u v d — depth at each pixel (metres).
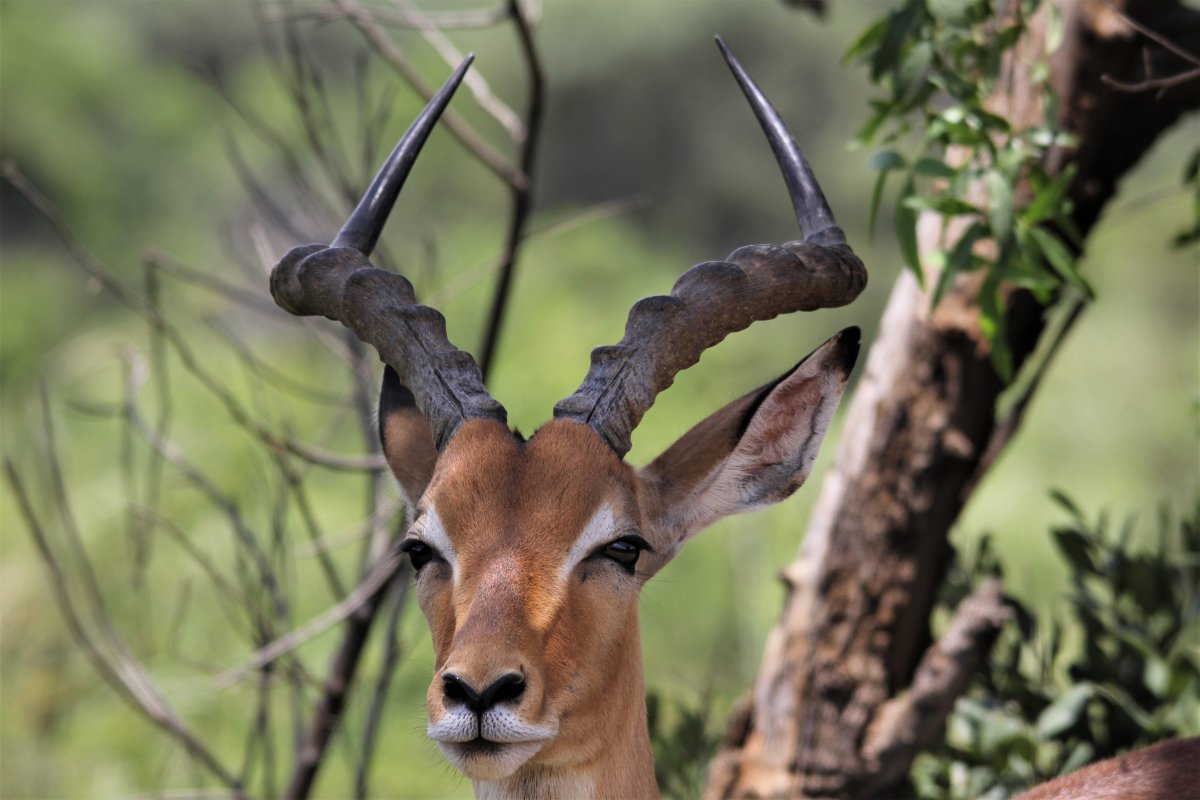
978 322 8.96
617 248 25.19
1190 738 7.14
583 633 6.08
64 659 13.57
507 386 19.02
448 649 6.08
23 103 26.94
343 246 6.91
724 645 14.34
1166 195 9.77
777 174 33.22
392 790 12.16
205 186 28.14
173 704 12.79
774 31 33.09
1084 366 24.50
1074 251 9.36
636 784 6.61
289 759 12.42
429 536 6.25
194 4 33.81
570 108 32.91
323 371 19.00
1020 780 9.06
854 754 9.09
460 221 27.14
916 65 8.27
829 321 27.56
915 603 9.22
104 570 14.24
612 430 6.43
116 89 28.97
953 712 9.33
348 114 25.48
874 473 9.15
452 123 10.30
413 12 10.46
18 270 24.42
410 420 7.15
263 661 9.77
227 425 16.66
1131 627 9.48
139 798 11.20
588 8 32.72
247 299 10.93
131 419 10.59
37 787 12.26
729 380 19.64
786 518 15.46
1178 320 26.45
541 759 6.14
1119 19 8.74
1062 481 20.44
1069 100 8.84
